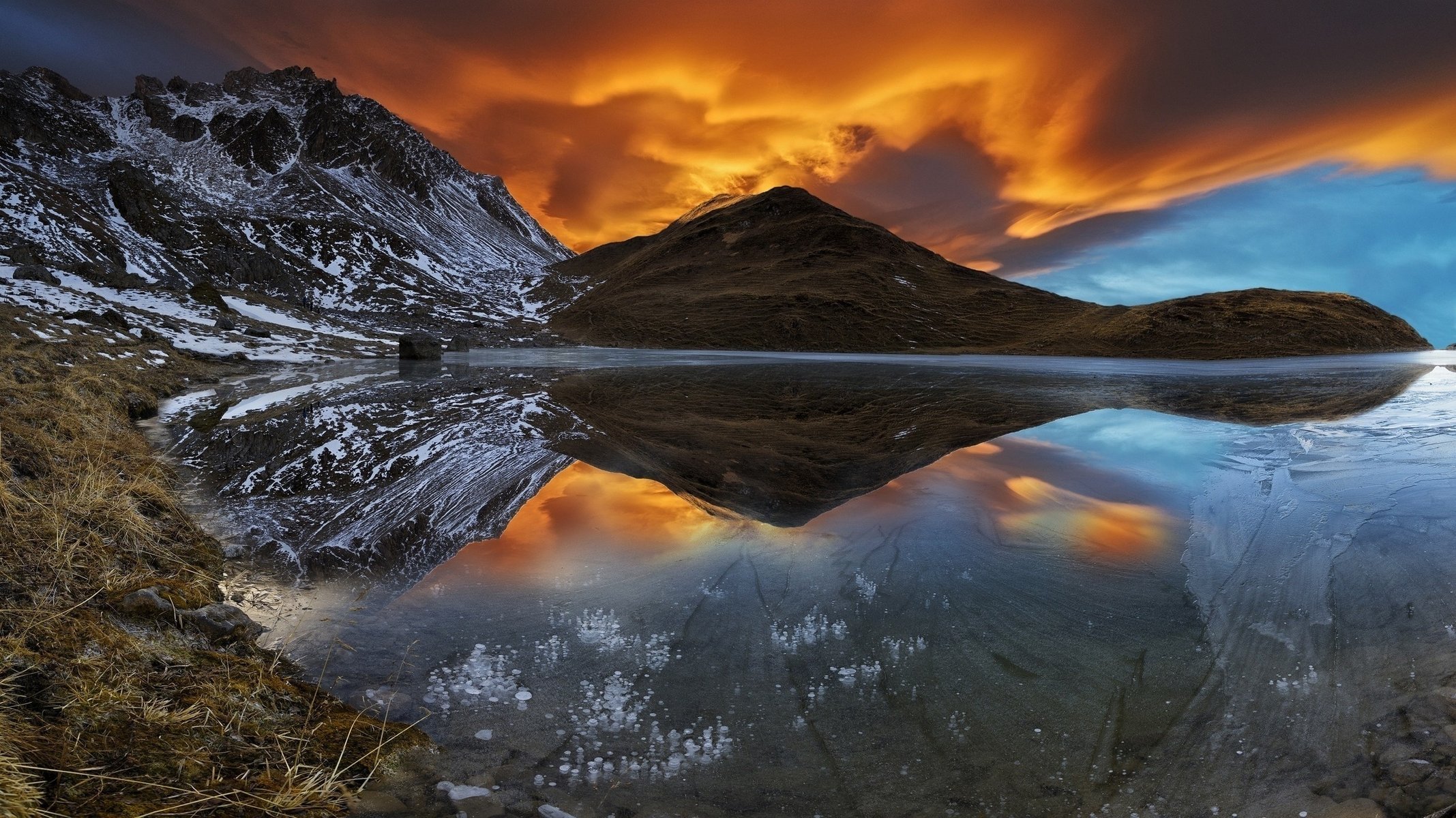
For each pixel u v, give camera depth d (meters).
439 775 2.65
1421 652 3.34
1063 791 2.60
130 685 2.78
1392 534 4.99
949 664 3.47
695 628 3.87
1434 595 3.92
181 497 6.16
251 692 2.99
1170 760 2.75
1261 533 5.22
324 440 8.75
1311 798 2.48
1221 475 7.00
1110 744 2.85
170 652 3.18
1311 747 2.76
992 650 3.59
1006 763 2.76
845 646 3.66
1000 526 5.49
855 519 5.74
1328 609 3.92
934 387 18.66
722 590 4.35
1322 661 3.39
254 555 4.92
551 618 3.99
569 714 3.09
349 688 3.24
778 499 6.46
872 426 10.96
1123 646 3.62
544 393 15.20
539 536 5.38
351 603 4.19
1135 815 2.47
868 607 4.09
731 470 7.66
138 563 4.06
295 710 2.96
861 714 3.08
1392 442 8.18
